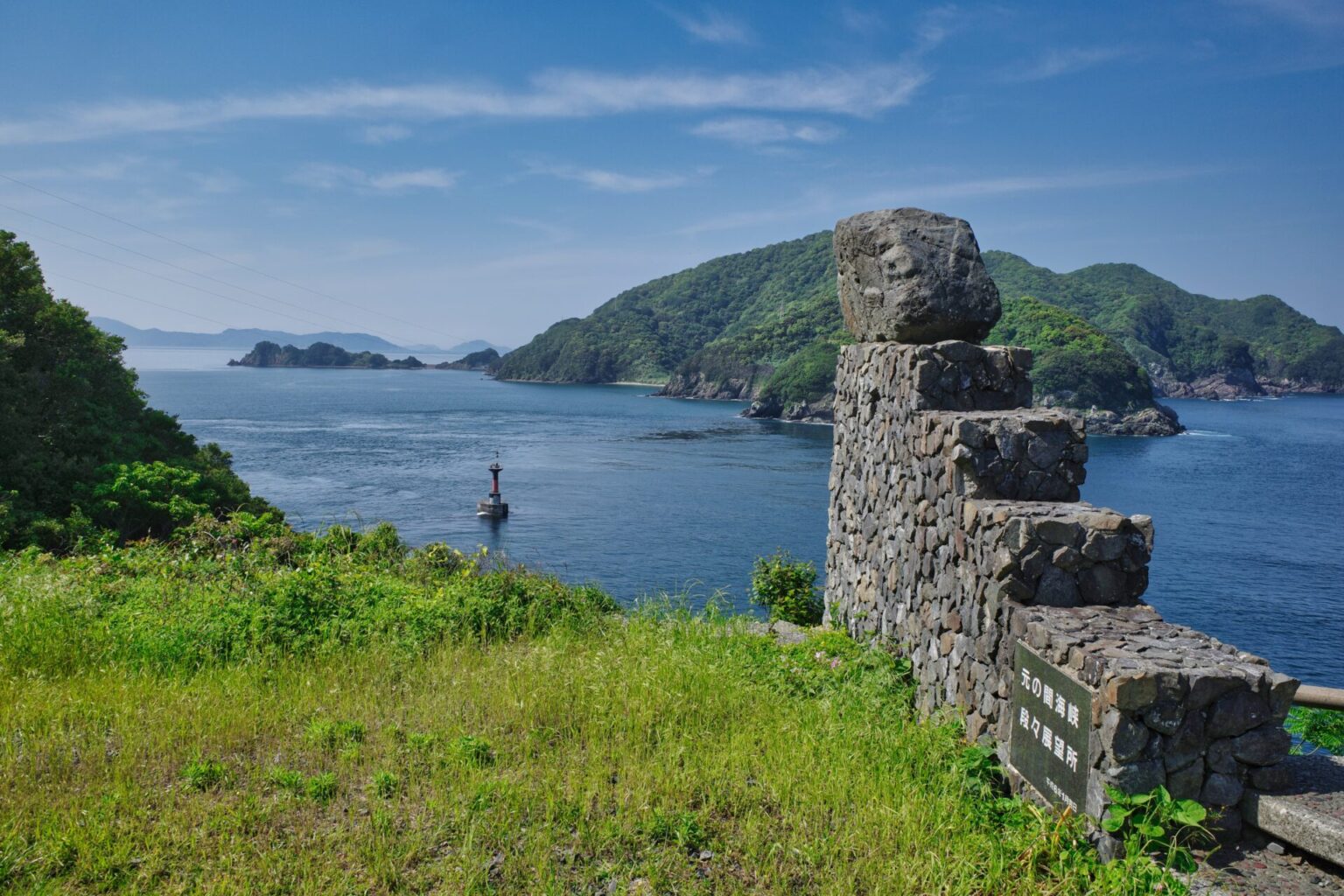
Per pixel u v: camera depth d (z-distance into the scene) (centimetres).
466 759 570
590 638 883
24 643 747
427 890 441
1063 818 468
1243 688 449
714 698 677
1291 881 417
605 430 11662
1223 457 9200
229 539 1260
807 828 502
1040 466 661
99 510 2744
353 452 8631
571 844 484
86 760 561
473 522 5169
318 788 529
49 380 3139
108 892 432
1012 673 564
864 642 872
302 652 796
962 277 862
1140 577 573
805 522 5266
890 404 863
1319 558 4500
